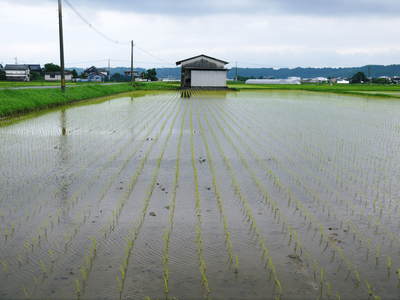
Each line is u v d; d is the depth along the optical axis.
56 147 12.10
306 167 10.02
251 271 4.68
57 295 4.15
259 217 6.44
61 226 5.95
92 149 11.89
